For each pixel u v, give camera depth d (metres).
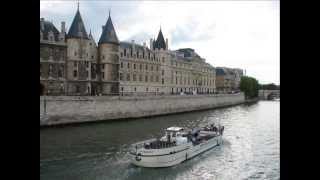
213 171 29.19
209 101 108.44
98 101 61.81
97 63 81.50
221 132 43.50
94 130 51.09
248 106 122.69
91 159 31.98
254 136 48.56
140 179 26.44
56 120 53.97
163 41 105.38
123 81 87.31
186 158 33.09
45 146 37.50
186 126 58.97
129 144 39.44
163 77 104.38
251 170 29.36
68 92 72.12
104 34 81.81
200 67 130.00
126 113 68.81
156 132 49.88
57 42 69.88
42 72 66.94
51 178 25.69
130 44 93.69
